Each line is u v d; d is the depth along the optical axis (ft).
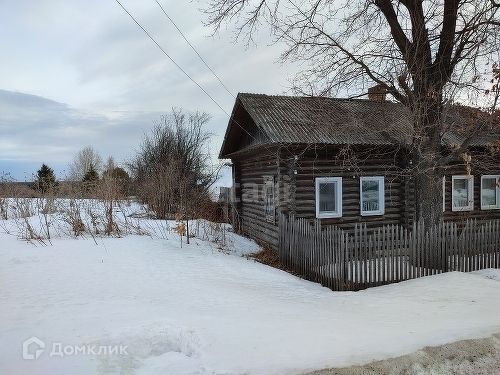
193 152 104.01
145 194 70.28
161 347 14.07
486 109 34.35
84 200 50.47
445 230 30.73
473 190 50.19
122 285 25.16
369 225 43.50
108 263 31.35
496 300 22.08
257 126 44.86
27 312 18.37
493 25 33.24
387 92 36.76
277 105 47.11
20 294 22.09
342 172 42.60
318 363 12.66
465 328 16.26
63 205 49.67
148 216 60.90
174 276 28.76
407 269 29.40
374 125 43.16
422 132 34.47
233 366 12.43
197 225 50.65
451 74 35.47
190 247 41.37
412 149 36.37
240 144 58.39
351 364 12.69
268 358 13.10
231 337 15.01
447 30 34.12
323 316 19.49
